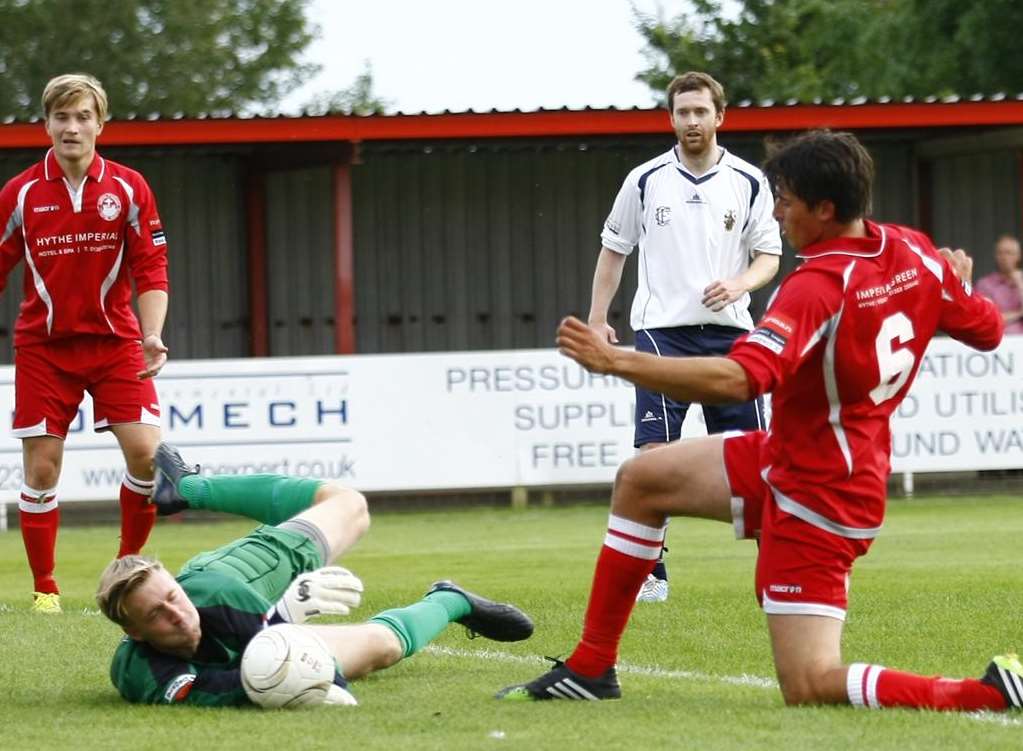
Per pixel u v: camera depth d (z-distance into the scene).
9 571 29.98
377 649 15.56
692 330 23.14
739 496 14.06
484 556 30.73
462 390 42.09
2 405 40.84
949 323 14.20
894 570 26.33
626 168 56.03
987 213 55.97
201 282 55.31
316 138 46.38
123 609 14.28
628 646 18.61
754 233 23.31
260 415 41.25
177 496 16.61
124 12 111.06
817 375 13.45
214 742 12.76
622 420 42.53
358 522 16.19
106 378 22.27
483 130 46.91
